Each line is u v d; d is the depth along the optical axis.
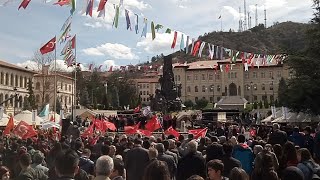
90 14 17.98
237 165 8.32
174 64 151.75
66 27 22.20
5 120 28.48
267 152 7.14
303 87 38.75
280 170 8.55
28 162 7.12
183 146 12.21
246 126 34.97
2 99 97.44
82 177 7.17
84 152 9.43
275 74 137.88
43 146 13.73
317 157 14.06
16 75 104.62
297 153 8.46
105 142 11.85
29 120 29.53
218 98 145.38
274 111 43.38
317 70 39.53
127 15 21.06
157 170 4.21
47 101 90.12
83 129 29.41
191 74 149.25
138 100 109.06
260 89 139.75
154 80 164.25
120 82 129.12
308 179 7.75
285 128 21.50
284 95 41.28
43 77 77.88
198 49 27.06
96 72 130.62
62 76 115.44
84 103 111.06
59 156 5.09
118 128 35.31
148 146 10.66
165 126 35.12
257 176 6.57
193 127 34.91
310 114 40.22
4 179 6.44
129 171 9.40
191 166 8.30
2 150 12.53
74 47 30.61
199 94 147.50
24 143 14.45
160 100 46.62
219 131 24.16
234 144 11.03
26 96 103.31
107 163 5.18
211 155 8.91
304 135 15.73
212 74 146.50
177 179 8.52
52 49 26.20
